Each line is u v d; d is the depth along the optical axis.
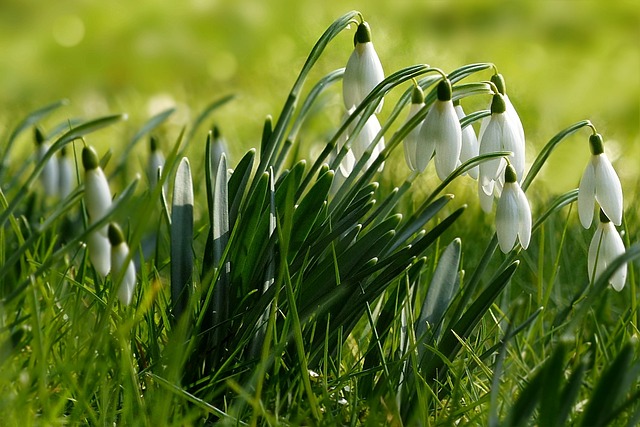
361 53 1.22
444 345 1.24
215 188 1.24
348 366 1.27
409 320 1.23
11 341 1.22
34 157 1.34
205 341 1.24
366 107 1.23
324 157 1.23
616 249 1.23
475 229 1.44
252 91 2.48
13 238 1.37
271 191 1.23
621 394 1.16
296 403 1.23
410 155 1.24
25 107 2.21
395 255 1.22
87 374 1.20
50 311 1.23
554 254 1.39
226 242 1.24
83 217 1.29
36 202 1.42
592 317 1.31
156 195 1.16
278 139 1.26
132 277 1.18
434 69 1.21
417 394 1.22
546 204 1.46
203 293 1.24
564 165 1.92
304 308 1.22
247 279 1.24
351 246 1.24
